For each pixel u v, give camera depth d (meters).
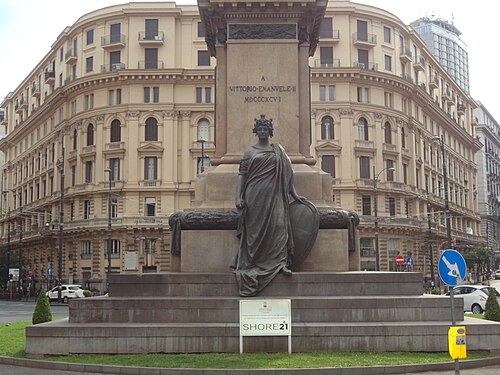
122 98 63.03
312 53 17.75
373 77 63.22
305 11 15.82
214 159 15.60
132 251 60.53
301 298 12.86
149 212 61.59
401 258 53.59
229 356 11.48
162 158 61.59
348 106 61.56
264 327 11.77
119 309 12.84
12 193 92.88
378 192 62.50
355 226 15.21
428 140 75.06
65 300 51.31
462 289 32.47
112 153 62.44
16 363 11.95
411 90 67.88
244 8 15.72
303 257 14.12
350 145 61.44
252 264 13.66
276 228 13.73
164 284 13.56
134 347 12.05
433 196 74.62
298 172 15.06
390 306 12.79
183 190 61.22
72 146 67.56
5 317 31.48
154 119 62.38
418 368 10.76
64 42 72.06
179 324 12.43
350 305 12.76
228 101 15.61
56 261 69.69
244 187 13.95
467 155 95.94
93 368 10.92
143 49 63.56
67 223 65.12
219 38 16.12
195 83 62.50
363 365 10.64
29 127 84.56
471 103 100.06
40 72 82.56
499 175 124.94
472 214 94.56
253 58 15.75
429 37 151.25
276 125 15.53
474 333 12.19
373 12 65.00
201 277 13.58
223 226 14.45
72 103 68.50
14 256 79.81
